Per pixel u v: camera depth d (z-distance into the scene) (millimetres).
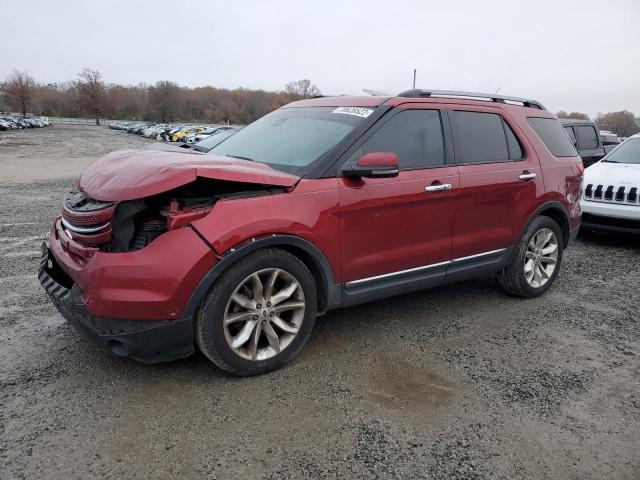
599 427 2910
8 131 57938
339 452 2617
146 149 3797
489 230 4426
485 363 3629
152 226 2938
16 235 7164
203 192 3127
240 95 118625
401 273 3895
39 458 2496
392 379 3355
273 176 3217
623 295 5207
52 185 13547
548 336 4129
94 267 2824
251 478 2412
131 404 2965
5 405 2922
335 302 3604
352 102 4102
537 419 2963
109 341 2869
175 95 113688
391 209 3713
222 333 3072
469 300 4906
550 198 4859
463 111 4340
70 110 114438
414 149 3920
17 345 3666
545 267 5113
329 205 3393
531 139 4824
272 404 3012
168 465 2480
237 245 3012
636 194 6918
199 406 2963
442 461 2576
